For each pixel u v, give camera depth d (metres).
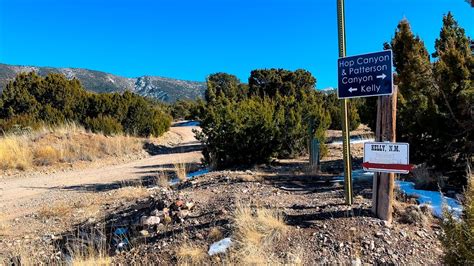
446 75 6.93
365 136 17.53
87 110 24.84
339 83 4.84
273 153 11.27
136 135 24.98
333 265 3.95
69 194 9.59
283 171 9.56
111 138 19.78
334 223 4.68
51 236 6.07
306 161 11.54
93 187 10.49
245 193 6.50
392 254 4.09
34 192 10.22
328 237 4.41
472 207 3.33
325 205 5.34
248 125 11.22
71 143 16.94
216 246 4.46
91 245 5.20
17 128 18.28
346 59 4.74
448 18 10.48
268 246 4.32
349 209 5.02
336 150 14.05
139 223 5.55
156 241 4.99
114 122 23.44
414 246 4.21
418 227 4.61
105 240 5.36
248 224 4.66
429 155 7.43
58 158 15.26
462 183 6.61
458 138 6.86
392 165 4.42
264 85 39.84
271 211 5.07
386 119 4.51
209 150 11.74
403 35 9.05
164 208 5.81
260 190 6.75
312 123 12.49
